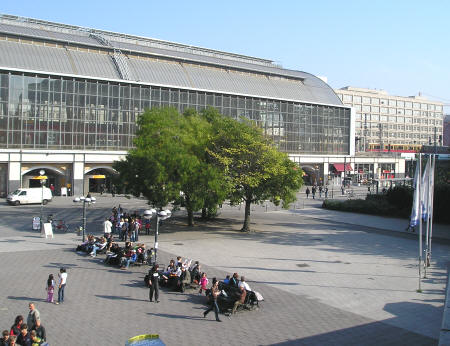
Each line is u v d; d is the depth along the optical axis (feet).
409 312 55.06
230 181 109.19
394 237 112.78
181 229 117.70
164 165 100.53
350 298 60.49
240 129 113.50
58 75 188.34
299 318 52.39
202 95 231.30
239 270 73.87
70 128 193.47
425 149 297.12
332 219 146.51
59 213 141.18
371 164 320.70
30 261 76.54
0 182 181.68
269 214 158.10
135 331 47.21
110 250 80.28
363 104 505.25
